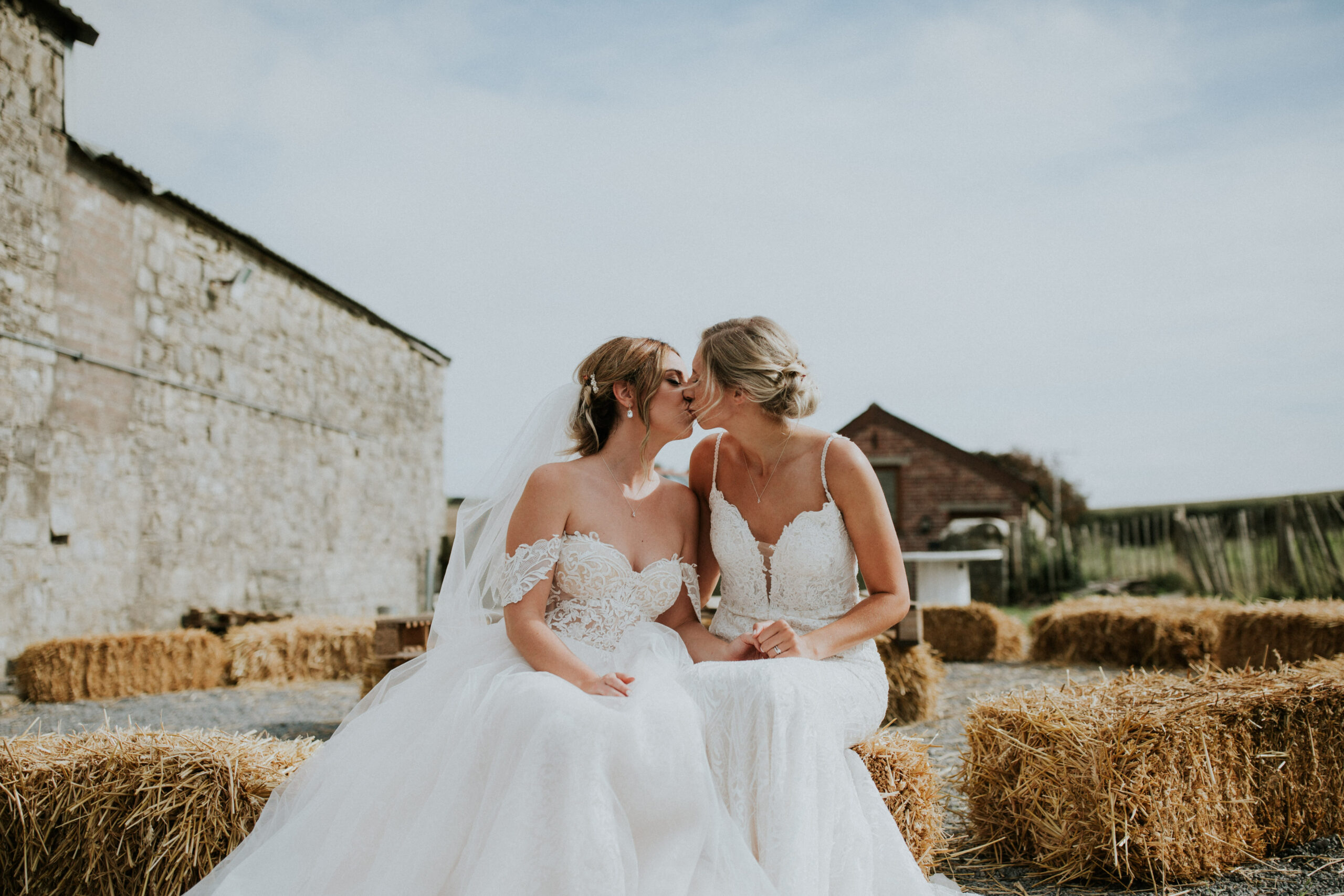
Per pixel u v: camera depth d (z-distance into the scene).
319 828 1.84
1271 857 2.54
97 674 5.93
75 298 6.99
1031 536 15.17
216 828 2.01
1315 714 2.69
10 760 2.07
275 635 6.73
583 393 2.43
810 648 2.14
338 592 10.77
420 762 1.81
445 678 2.08
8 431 6.36
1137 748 2.33
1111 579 14.49
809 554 2.34
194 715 5.25
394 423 12.41
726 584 2.49
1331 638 5.25
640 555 2.32
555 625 2.23
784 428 2.43
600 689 1.89
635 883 1.59
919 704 4.62
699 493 2.65
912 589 8.81
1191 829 2.37
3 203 6.38
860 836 1.79
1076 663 7.16
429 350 13.41
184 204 8.09
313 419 10.35
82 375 7.04
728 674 1.89
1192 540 12.58
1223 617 6.03
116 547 7.31
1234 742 2.50
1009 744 2.57
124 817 2.02
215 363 8.64
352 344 11.33
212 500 8.52
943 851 2.49
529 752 1.63
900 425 17.95
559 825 1.57
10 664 6.26
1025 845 2.56
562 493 2.21
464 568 2.53
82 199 7.08
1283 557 10.98
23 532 6.44
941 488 17.53
